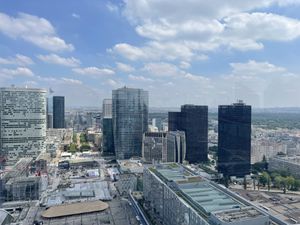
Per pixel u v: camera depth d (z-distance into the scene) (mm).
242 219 146000
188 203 182125
